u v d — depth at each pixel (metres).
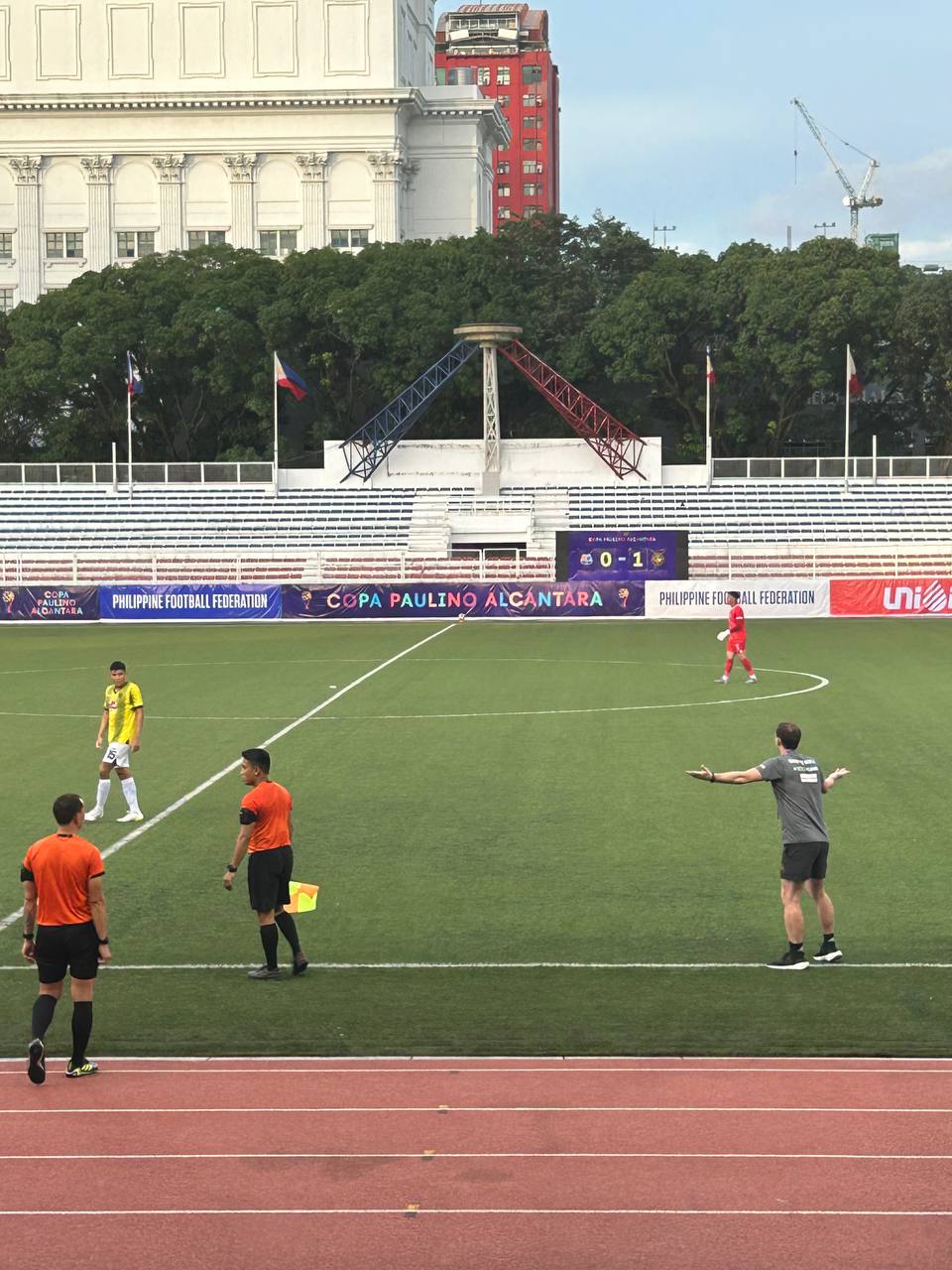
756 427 96.19
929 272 97.88
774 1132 10.52
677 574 70.62
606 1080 11.66
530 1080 11.68
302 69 125.00
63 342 89.69
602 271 104.81
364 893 18.30
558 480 83.56
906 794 23.84
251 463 82.12
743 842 20.80
